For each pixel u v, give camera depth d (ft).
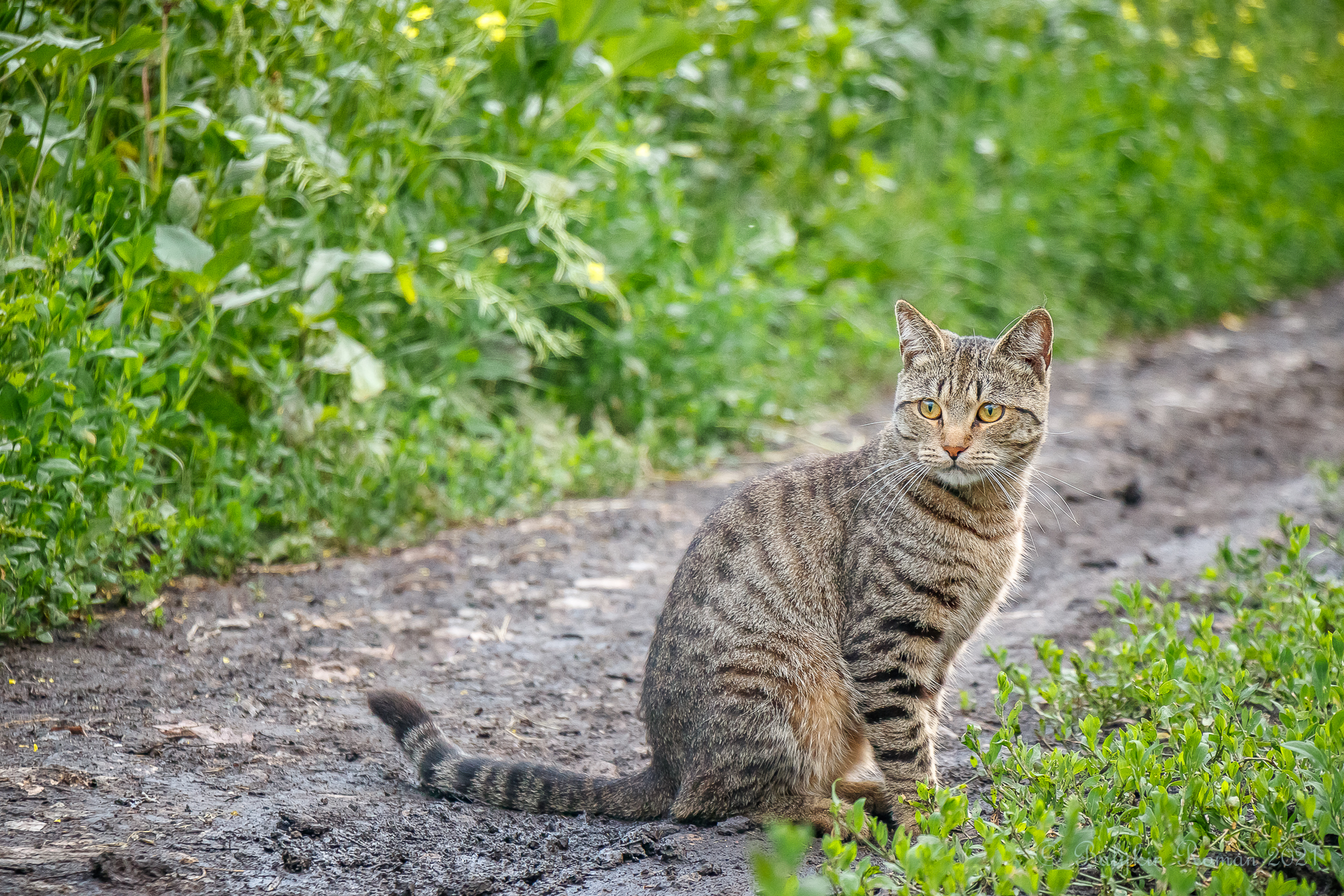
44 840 9.61
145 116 17.13
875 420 26.71
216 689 13.24
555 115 23.15
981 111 36.11
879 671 11.23
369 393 18.49
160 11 17.75
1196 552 18.39
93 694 12.65
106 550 14.71
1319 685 10.75
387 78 20.22
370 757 12.14
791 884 7.38
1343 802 8.89
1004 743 10.48
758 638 11.30
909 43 33.94
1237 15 46.32
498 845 10.46
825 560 11.73
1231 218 37.78
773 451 24.73
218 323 17.65
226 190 18.16
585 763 12.45
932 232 31.65
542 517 20.43
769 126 29.43
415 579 17.34
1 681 12.64
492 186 22.61
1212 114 40.04
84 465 14.42
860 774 12.35
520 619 16.38
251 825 10.30
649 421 23.44
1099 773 10.27
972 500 11.97
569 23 21.67
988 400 12.00
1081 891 9.06
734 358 25.68
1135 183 36.35
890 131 35.55
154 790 10.78
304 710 13.04
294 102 19.33
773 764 11.10
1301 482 21.72
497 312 21.95
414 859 10.07
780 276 27.55
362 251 18.90
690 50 22.71
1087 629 15.79
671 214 24.97
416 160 20.27
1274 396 28.22
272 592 16.28
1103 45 40.83
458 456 20.75
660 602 17.30
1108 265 34.83
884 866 9.13
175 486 17.07
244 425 17.52
